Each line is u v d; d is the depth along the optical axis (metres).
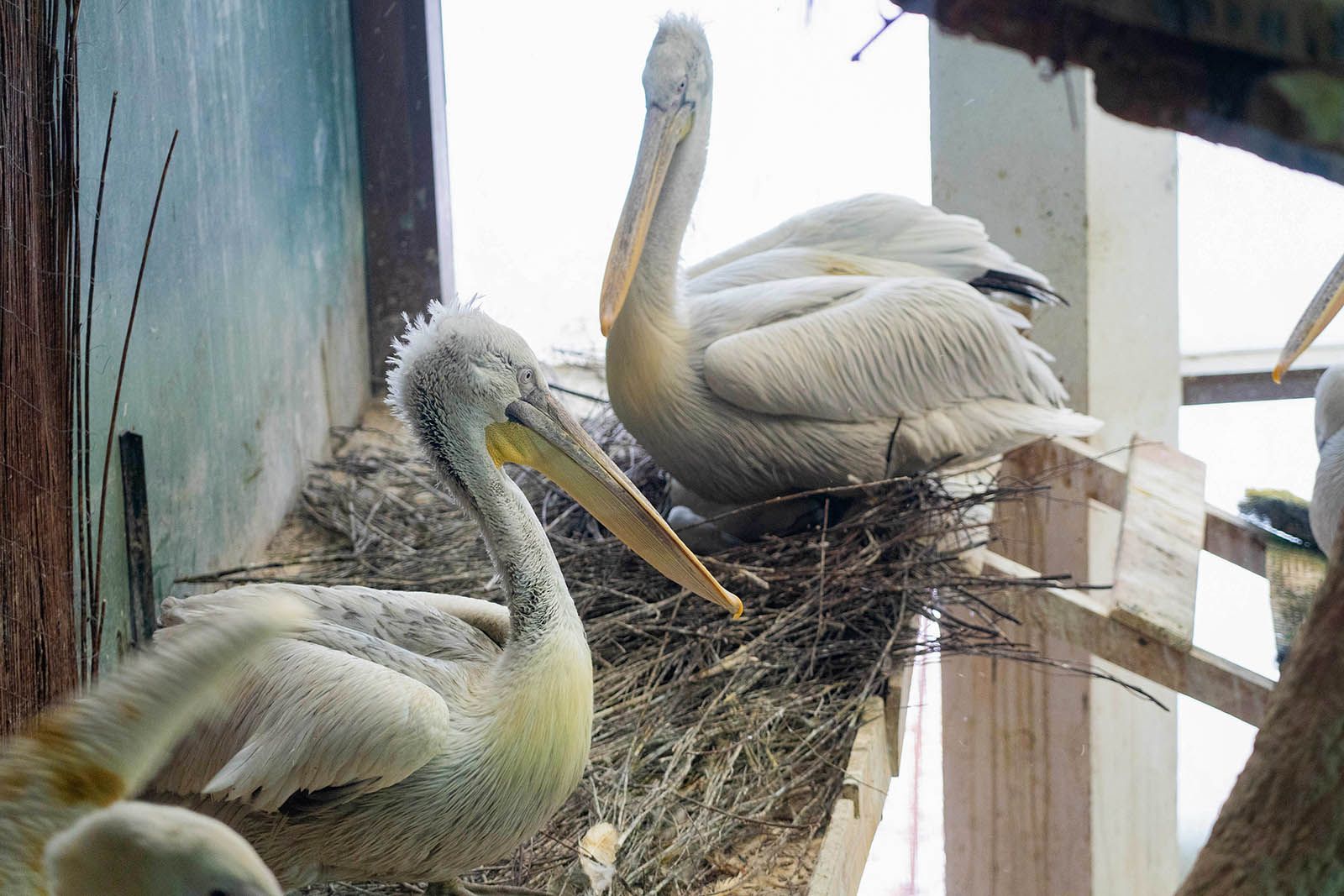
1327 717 1.55
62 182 3.62
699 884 3.76
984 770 6.82
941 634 4.95
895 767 4.69
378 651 3.19
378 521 6.28
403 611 3.44
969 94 6.15
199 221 5.49
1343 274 4.42
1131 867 6.53
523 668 3.23
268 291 6.32
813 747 4.31
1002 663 6.78
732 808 4.05
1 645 3.28
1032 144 6.43
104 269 4.56
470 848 3.24
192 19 5.43
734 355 5.02
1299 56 0.95
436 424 3.43
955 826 6.69
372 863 3.25
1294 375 5.88
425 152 7.70
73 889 1.44
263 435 6.21
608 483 3.59
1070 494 6.63
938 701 6.85
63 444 3.62
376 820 3.11
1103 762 6.58
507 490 3.38
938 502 5.38
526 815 3.26
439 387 3.42
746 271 5.80
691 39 5.07
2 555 3.29
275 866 3.23
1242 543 5.74
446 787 3.10
